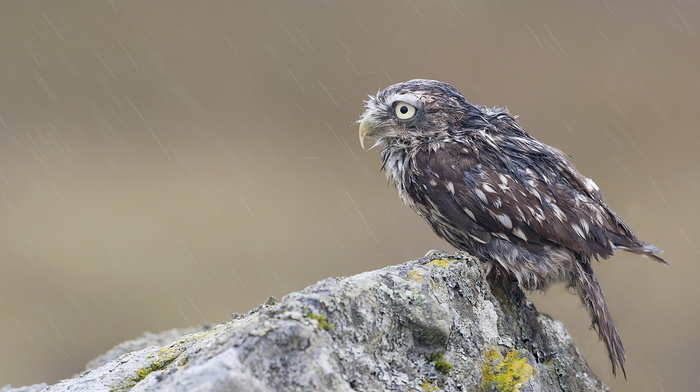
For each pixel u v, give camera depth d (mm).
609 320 6027
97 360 7129
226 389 3730
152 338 7480
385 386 4305
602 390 5910
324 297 4285
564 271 6082
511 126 6543
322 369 3998
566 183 6191
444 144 6285
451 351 4828
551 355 5676
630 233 6230
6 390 6512
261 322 4078
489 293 5387
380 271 4914
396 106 6434
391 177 6727
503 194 5965
